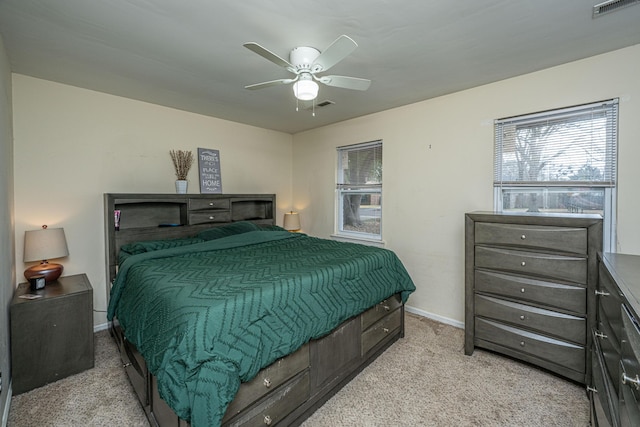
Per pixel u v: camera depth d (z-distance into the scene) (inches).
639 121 81.3
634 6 63.8
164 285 68.1
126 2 61.9
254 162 170.9
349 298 81.7
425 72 98.0
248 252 107.0
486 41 78.4
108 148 118.3
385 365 91.4
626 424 38.9
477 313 95.5
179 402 47.5
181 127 139.6
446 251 122.1
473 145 113.2
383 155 141.8
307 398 69.6
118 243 112.5
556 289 80.6
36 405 73.1
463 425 67.3
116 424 67.5
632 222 82.9
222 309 56.2
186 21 68.9
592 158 89.4
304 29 71.9
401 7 63.8
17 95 98.7
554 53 85.5
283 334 62.7
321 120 158.7
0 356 62.7
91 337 89.1
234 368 52.2
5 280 71.9
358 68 94.9
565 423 67.6
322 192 173.0
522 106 100.9
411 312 134.3
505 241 88.9
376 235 149.7
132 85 108.9
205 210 136.3
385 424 67.7
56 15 66.4
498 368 89.5
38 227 103.3
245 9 64.3
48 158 105.0
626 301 42.9
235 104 131.0
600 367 58.7
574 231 77.5
